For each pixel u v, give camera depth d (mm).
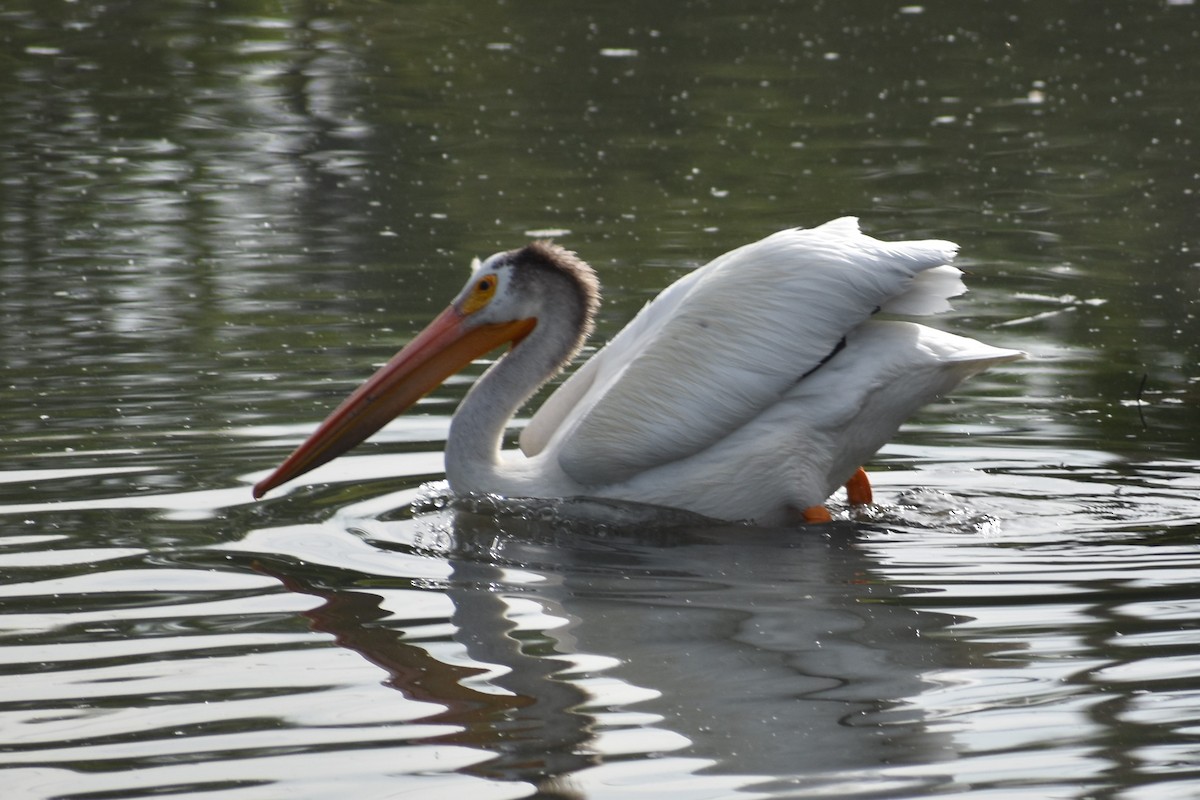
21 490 11664
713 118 29422
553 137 27984
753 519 11672
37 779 6961
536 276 12602
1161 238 21375
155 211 22562
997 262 20156
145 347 15883
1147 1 40688
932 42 36531
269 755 7215
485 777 6961
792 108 30297
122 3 39594
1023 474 12531
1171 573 9898
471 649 8617
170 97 30625
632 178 25062
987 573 10055
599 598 9586
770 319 11547
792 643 8703
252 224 21891
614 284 18781
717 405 11500
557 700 7867
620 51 35531
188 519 11148
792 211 22938
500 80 32719
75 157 25906
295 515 11406
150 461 12414
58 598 9430
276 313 17344
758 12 39844
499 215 22562
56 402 13969
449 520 11438
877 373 11578
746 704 7785
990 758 7137
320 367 15188
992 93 31500
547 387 15609
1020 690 7938
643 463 11633
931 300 11906
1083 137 27797
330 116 29422
